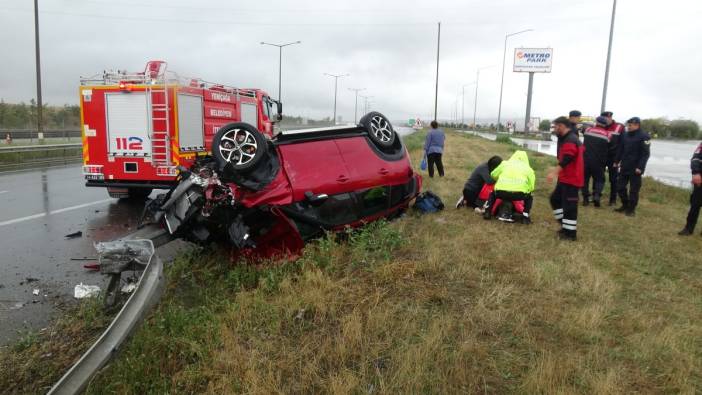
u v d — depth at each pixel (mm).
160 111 9977
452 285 4879
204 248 5945
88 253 6637
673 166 23688
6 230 7855
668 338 3816
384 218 7008
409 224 7508
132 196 11086
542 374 3240
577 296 4734
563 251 6352
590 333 3881
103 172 10328
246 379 3264
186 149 10453
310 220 5812
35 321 4461
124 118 10164
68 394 2975
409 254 5820
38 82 27000
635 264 5922
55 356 3811
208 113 11594
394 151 7488
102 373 3416
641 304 4629
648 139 9031
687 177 18594
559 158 7016
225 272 5445
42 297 5035
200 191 5141
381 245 5812
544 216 8750
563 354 3574
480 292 4727
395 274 5008
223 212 5262
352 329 3822
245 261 5430
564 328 3965
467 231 7180
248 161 5410
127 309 3691
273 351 3682
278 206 5422
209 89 11648
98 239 7410
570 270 5426
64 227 8180
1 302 4883
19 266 6027
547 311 4301
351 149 6695
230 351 3660
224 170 5359
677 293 4961
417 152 22688
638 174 9117
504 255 5965
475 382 3227
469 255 5828
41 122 27156
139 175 10211
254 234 5496
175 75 9977
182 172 5789
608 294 4750
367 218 6672
